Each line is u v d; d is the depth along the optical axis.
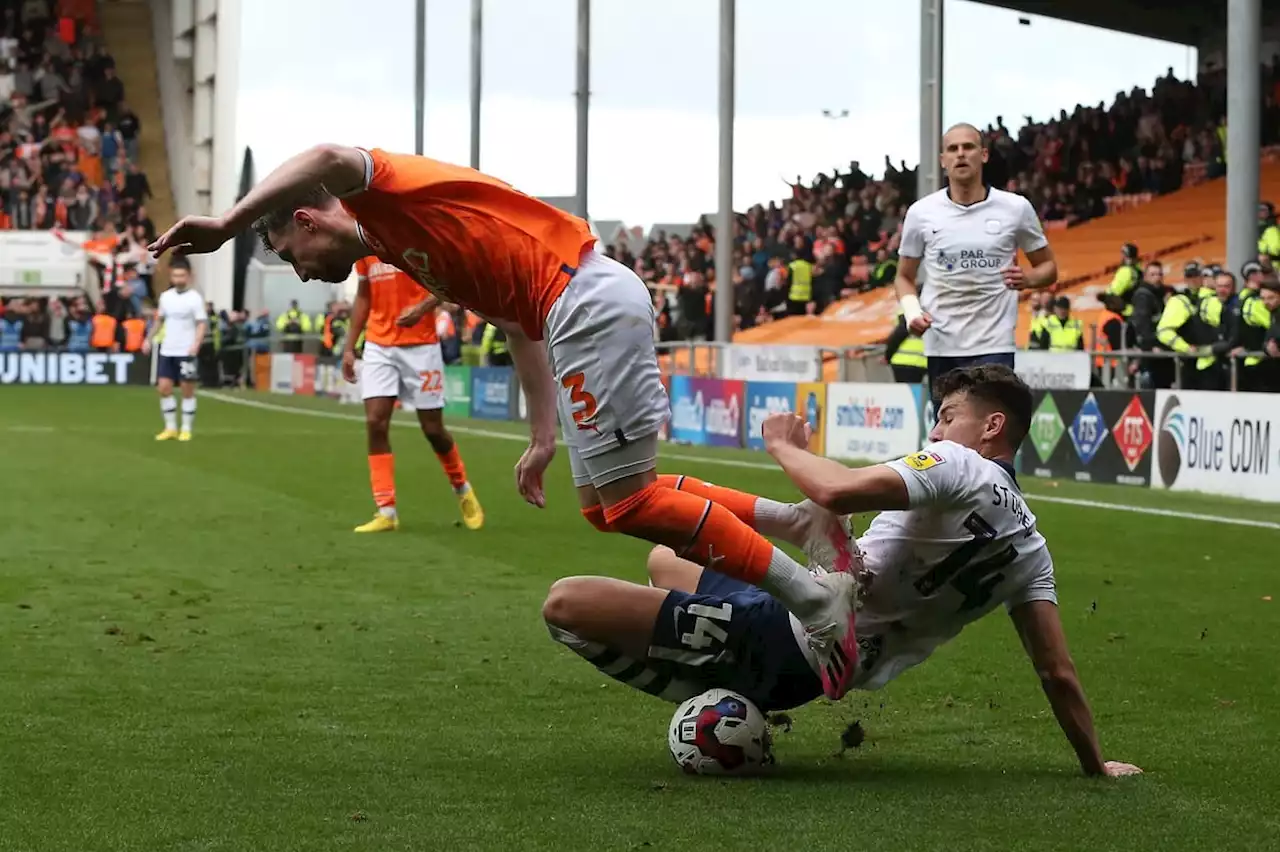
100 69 44.91
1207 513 12.84
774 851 3.88
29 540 10.54
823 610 4.50
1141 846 3.96
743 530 4.54
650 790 4.51
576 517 12.30
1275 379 14.77
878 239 33.03
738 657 4.73
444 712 5.64
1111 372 18.64
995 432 4.71
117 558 9.73
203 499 13.37
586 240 4.79
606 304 4.68
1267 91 30.33
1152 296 17.34
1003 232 9.23
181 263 20.80
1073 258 29.58
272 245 4.91
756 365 22.50
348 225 4.83
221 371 41.50
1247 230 17.00
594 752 5.04
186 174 48.00
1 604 7.98
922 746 5.18
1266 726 5.49
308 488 14.45
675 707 5.76
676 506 4.61
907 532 4.62
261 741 5.15
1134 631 7.48
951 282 9.32
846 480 4.42
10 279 40.62
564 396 4.75
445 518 12.16
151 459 17.55
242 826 4.11
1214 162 30.20
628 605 4.74
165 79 48.78
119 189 43.38
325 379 35.34
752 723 4.68
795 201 36.50
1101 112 32.69
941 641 4.79
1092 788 4.57
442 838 3.99
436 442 11.38
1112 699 5.96
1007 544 4.62
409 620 7.64
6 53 44.03
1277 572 9.53
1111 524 12.04
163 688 6.02
